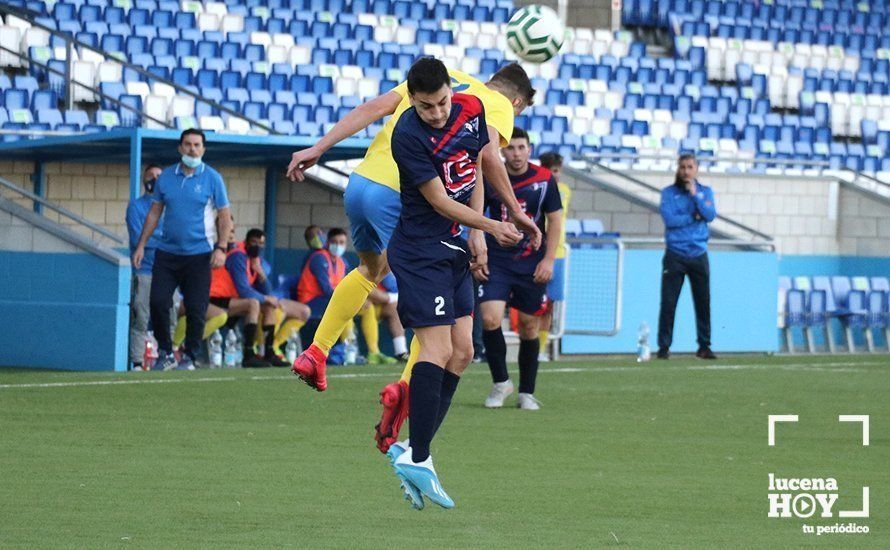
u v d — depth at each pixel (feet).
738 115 330.13
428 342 70.90
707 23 371.76
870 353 229.45
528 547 64.23
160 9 291.79
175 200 151.23
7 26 252.01
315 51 295.69
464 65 315.37
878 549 66.03
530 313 121.19
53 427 102.17
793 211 257.75
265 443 96.63
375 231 80.33
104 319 155.84
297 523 68.85
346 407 119.75
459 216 69.67
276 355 168.35
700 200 190.39
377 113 78.69
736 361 189.78
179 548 62.08
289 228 207.21
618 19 370.53
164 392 128.06
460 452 95.30
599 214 232.32
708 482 84.79
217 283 166.20
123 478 80.64
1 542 62.44
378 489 79.41
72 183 198.80
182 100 245.65
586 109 313.94
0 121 219.61
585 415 119.14
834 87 360.07
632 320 205.98
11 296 161.99
